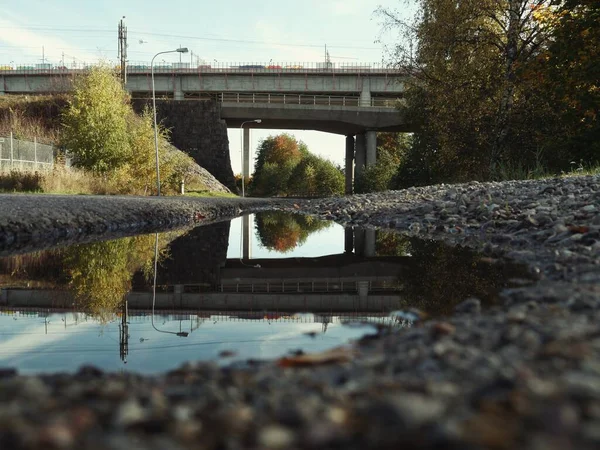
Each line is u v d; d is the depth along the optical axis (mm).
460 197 10641
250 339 2484
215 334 2611
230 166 52031
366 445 1072
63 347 2385
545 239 5836
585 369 1373
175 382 1684
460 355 1688
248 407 1344
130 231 9430
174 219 12469
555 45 17703
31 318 3113
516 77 19844
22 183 21656
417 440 1052
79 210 9672
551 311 2295
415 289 4078
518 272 4203
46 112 41688
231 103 53406
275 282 5125
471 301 2881
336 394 1408
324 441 1086
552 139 19406
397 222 10453
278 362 1894
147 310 3438
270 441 1091
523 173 17156
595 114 17344
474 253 5750
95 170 28031
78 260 5660
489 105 20703
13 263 5297
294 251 8539
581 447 936
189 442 1130
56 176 22672
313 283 5016
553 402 1150
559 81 18156
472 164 22250
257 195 78750
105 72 31469
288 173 78875
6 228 7238
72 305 3574
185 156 36219
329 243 9250
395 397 1263
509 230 7098
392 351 1924
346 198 19422
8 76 62094
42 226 7918
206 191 34562
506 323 2117
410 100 26141
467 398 1284
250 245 9156
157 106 51188
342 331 2617
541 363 1490
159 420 1229
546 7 18969
